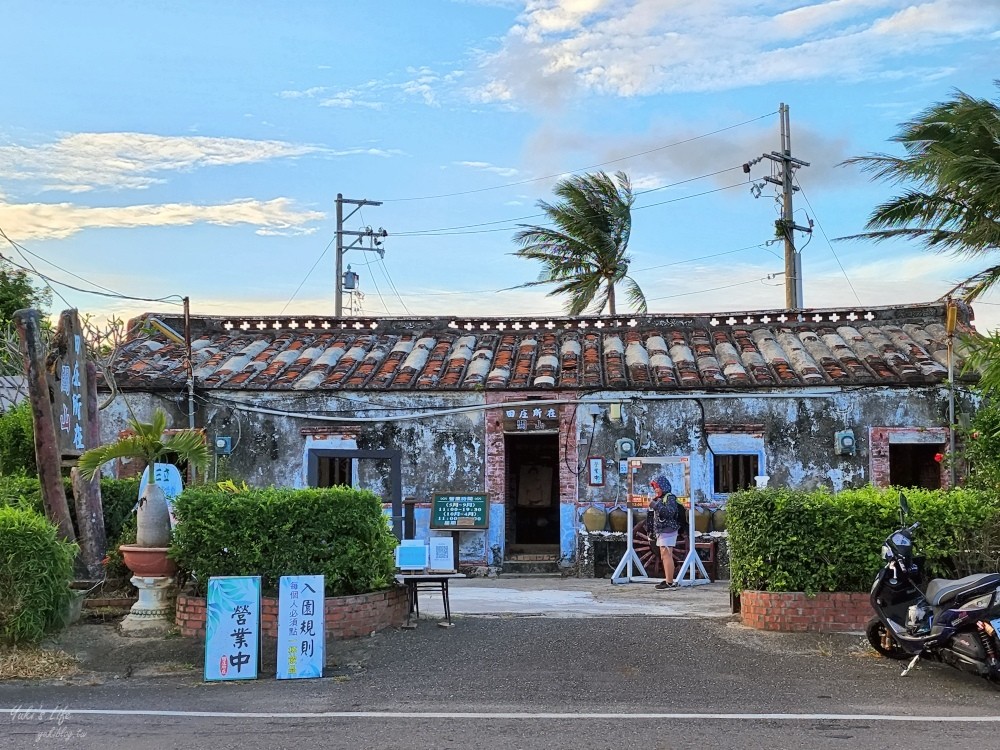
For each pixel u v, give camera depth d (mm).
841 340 19375
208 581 8945
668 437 17781
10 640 9023
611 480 17781
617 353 19297
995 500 10305
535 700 7480
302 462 18203
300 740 6305
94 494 11836
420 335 21297
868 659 8914
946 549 9992
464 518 17688
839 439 17328
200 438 10703
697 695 7617
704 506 17172
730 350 19203
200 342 20906
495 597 13594
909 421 17391
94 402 13219
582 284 34375
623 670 8484
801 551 10078
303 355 19906
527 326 21391
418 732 6508
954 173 16031
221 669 8398
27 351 11617
